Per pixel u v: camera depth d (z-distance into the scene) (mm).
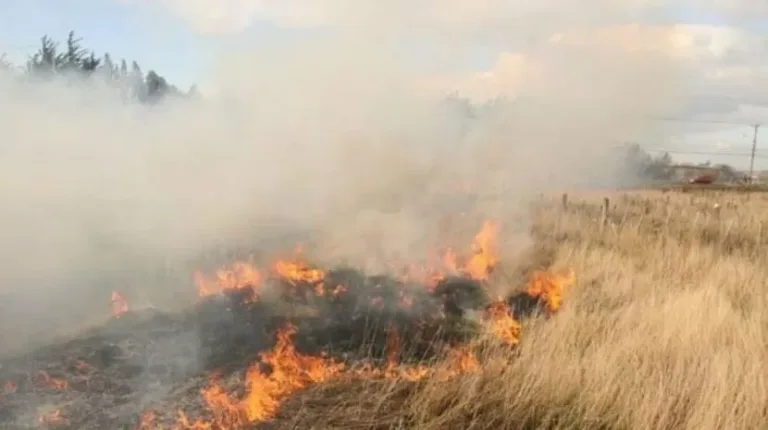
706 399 3803
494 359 4492
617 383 3969
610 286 6477
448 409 3867
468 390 3967
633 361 4301
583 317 5238
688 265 7391
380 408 3928
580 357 4480
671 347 4535
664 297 5855
